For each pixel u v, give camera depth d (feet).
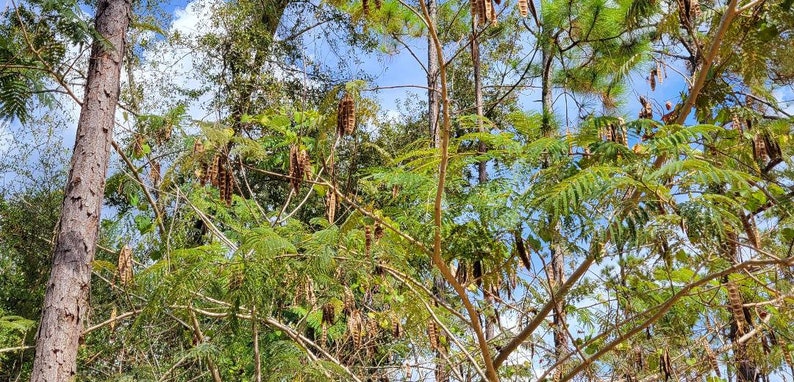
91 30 15.49
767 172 17.26
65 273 15.01
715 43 14.30
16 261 32.53
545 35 28.91
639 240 13.05
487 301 20.90
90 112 16.11
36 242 32.68
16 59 15.20
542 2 28.25
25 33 15.19
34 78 14.99
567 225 13.55
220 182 14.03
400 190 15.92
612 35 27.14
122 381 19.16
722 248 13.84
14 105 15.12
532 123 16.70
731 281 13.39
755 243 14.38
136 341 21.99
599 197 12.57
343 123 12.11
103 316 23.84
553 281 17.94
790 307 16.88
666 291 17.52
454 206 14.64
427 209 13.61
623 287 16.81
